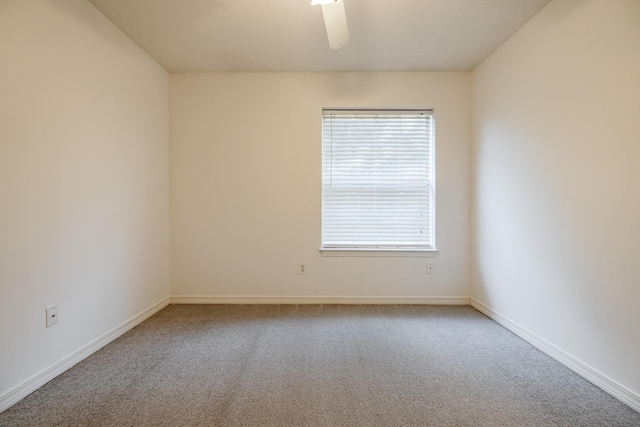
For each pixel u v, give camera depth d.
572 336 1.84
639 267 1.46
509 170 2.43
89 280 2.02
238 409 1.47
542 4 2.02
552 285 1.99
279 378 1.75
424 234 3.12
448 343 2.21
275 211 3.07
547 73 2.02
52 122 1.74
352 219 3.13
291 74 3.04
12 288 1.52
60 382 1.70
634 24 1.47
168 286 3.07
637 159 1.46
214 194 3.06
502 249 2.53
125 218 2.40
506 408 1.49
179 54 2.69
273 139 3.05
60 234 1.79
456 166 3.05
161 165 2.92
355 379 1.74
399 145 3.11
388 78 3.04
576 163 1.80
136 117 2.53
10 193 1.50
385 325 2.53
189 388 1.65
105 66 2.16
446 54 2.71
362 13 2.13
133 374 1.78
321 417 1.42
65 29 1.82
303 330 2.43
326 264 3.08
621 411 1.47
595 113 1.68
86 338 2.00
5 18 1.48
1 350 1.47
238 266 3.08
